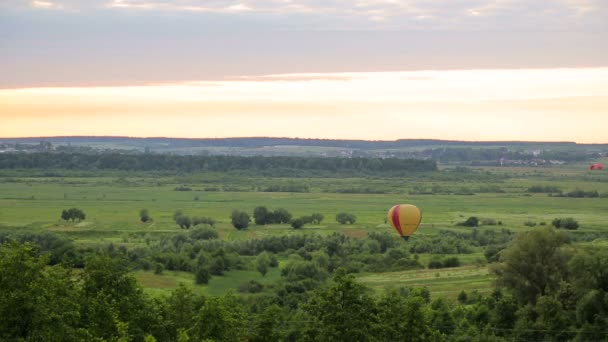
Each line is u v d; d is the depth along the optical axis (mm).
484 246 197500
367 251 182125
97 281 78375
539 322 102438
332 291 77438
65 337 67000
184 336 65625
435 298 123625
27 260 69562
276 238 193750
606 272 109000
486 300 111875
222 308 75812
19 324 66438
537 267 120562
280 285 139750
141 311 76875
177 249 178375
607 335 97625
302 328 85188
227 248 181000
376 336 76312
